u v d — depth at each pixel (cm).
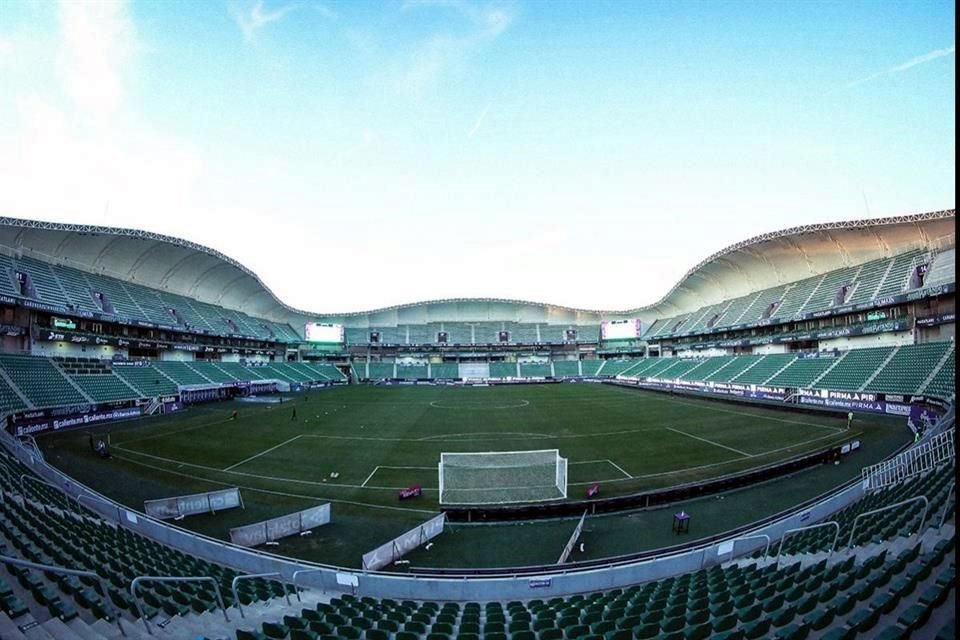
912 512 1205
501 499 1875
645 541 1523
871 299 4653
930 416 3172
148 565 1148
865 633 661
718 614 839
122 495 1986
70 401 3825
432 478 2217
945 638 567
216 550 1360
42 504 1554
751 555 1285
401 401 5625
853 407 4128
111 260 5422
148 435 3325
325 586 1204
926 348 4066
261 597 1093
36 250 4584
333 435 3322
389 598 1159
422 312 11081
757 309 6500
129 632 821
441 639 793
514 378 9075
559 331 10769
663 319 9906
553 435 3241
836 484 2005
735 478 2009
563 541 1537
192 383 5441
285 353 9106
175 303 6247
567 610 959
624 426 3538
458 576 1268
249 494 2003
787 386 4922
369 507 1847
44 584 962
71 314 4319
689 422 3656
